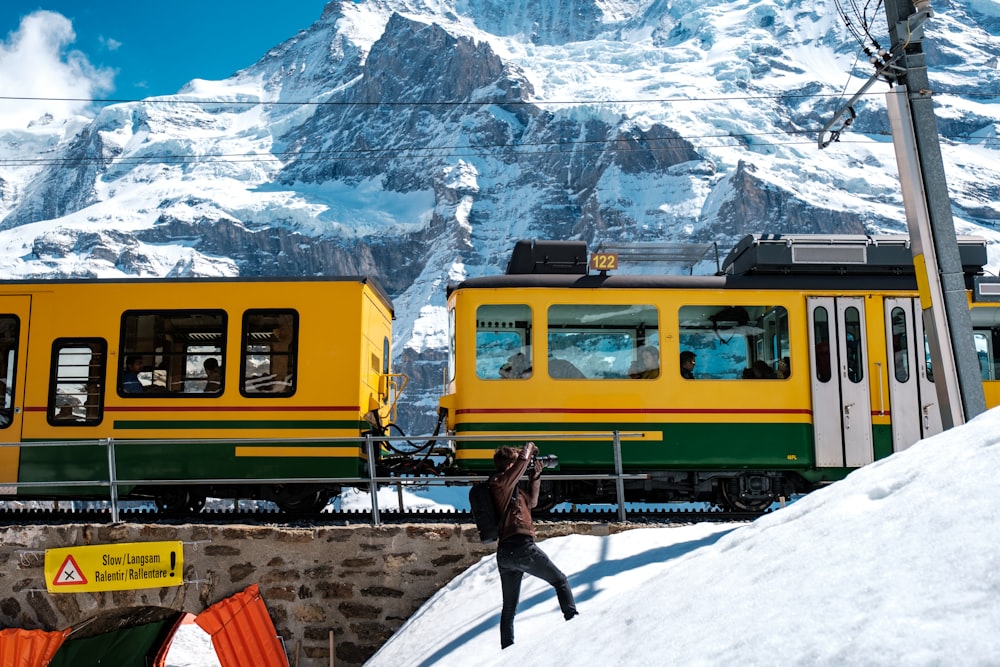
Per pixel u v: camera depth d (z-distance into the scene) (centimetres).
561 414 1204
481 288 1222
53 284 1234
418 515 1185
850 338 1240
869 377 1232
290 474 1193
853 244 1259
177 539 1059
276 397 1205
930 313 1042
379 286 1343
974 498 425
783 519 563
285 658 1041
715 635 427
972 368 1022
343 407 1201
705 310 1238
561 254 1282
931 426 1227
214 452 1199
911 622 353
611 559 930
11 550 1056
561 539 1011
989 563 366
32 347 1224
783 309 1242
